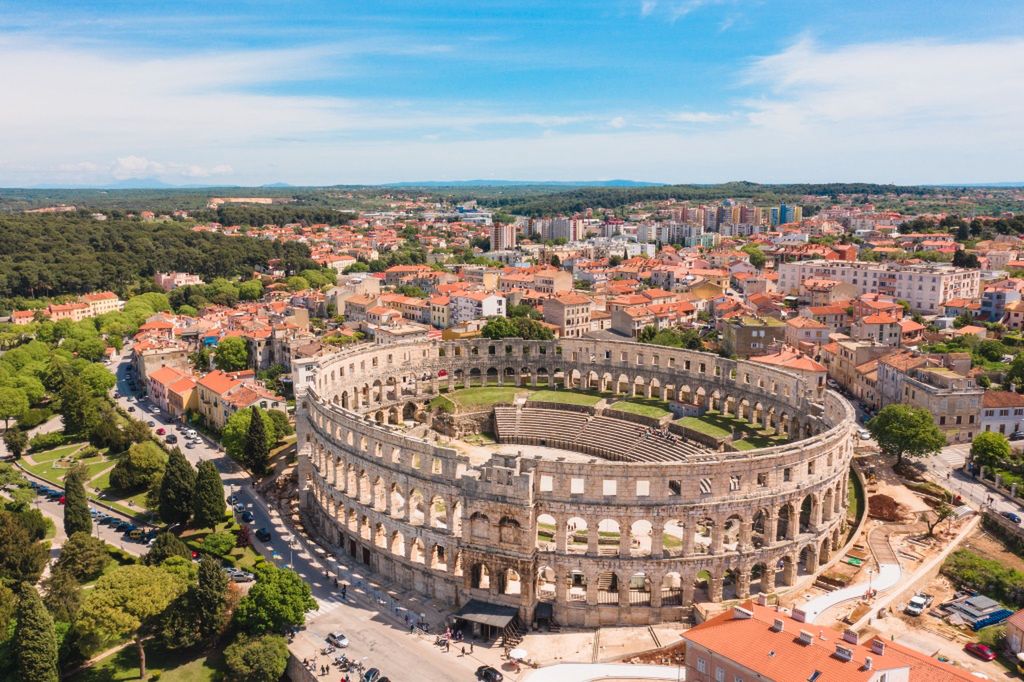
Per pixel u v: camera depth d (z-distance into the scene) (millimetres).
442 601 115375
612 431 176000
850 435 125688
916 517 132875
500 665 98375
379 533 127812
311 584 121500
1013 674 90562
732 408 182375
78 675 102688
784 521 128125
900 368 183250
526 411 188500
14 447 195625
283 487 165000
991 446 148625
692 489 105250
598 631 106188
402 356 195000
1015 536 123438
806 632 75812
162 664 104562
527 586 107000
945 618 103625
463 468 118312
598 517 106250
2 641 105375
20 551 127250
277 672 98188
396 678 95625
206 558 108812
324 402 140125
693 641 80125
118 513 157625
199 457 188875
